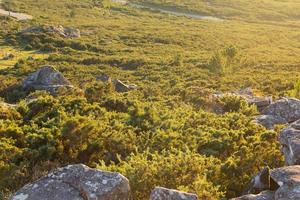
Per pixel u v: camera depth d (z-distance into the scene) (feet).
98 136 44.34
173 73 210.79
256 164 38.70
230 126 58.59
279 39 410.11
